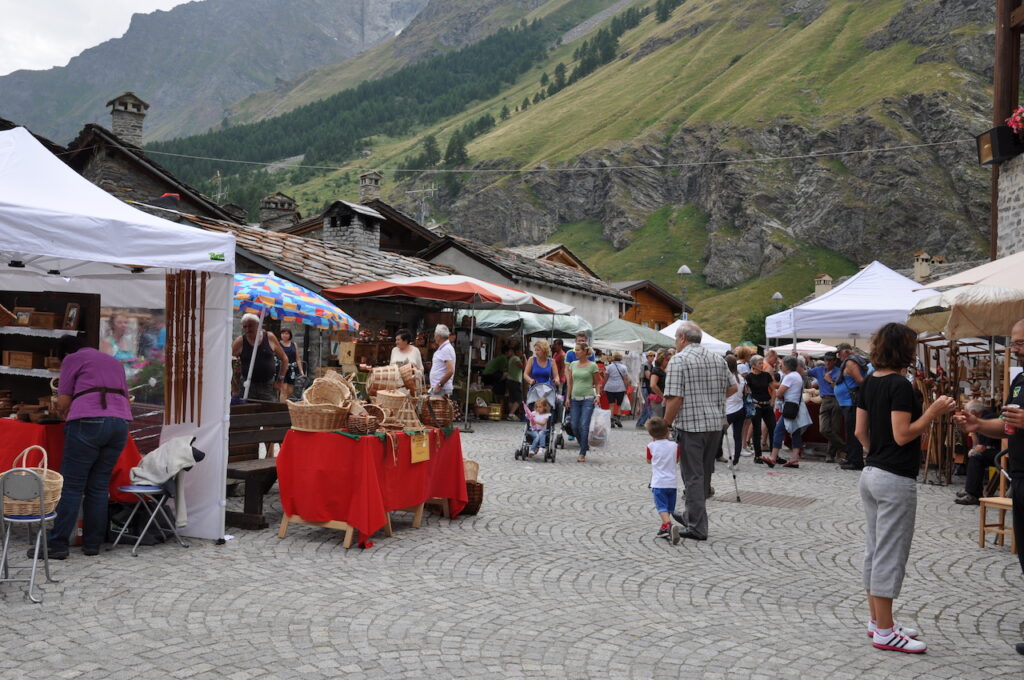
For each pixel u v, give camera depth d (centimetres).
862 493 494
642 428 2109
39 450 663
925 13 16075
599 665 441
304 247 1972
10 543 667
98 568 607
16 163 672
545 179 18188
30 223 591
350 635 477
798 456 1361
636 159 17338
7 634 459
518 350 2275
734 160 15312
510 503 932
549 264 3303
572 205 17800
